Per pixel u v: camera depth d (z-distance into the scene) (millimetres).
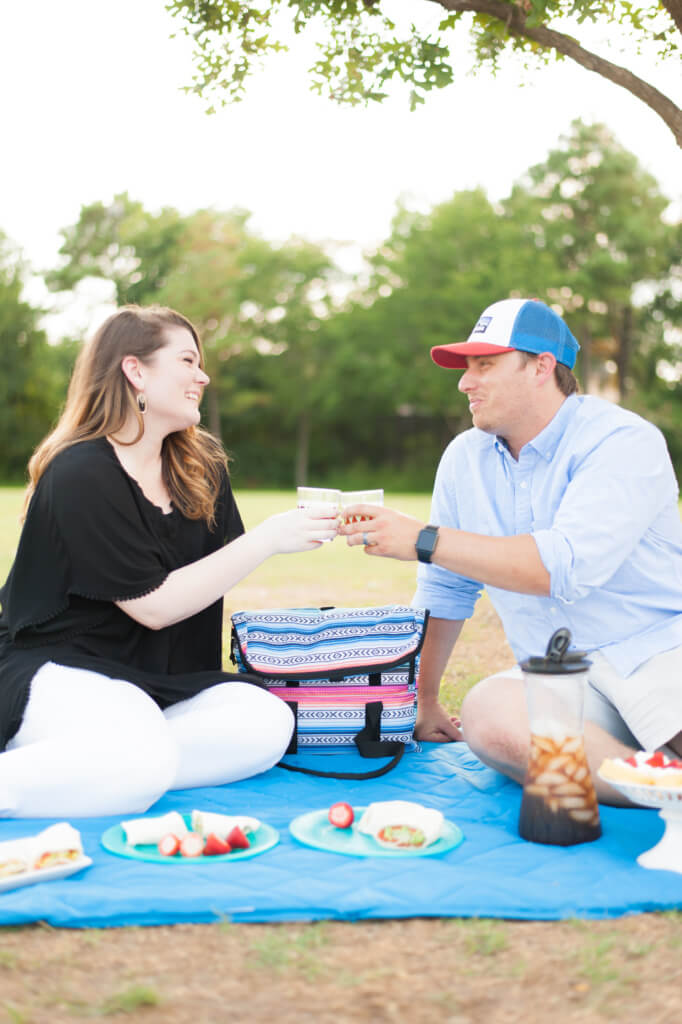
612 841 2596
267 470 47500
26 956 1971
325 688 3537
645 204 42281
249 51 5770
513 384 3010
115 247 48781
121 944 2035
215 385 46031
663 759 2504
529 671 2605
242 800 2980
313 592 8578
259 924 2135
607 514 2834
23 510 3158
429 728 3773
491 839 2615
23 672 2926
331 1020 1736
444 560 2867
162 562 3184
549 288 40406
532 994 1832
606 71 5230
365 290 45625
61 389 46188
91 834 2609
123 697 2881
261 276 44812
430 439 47844
